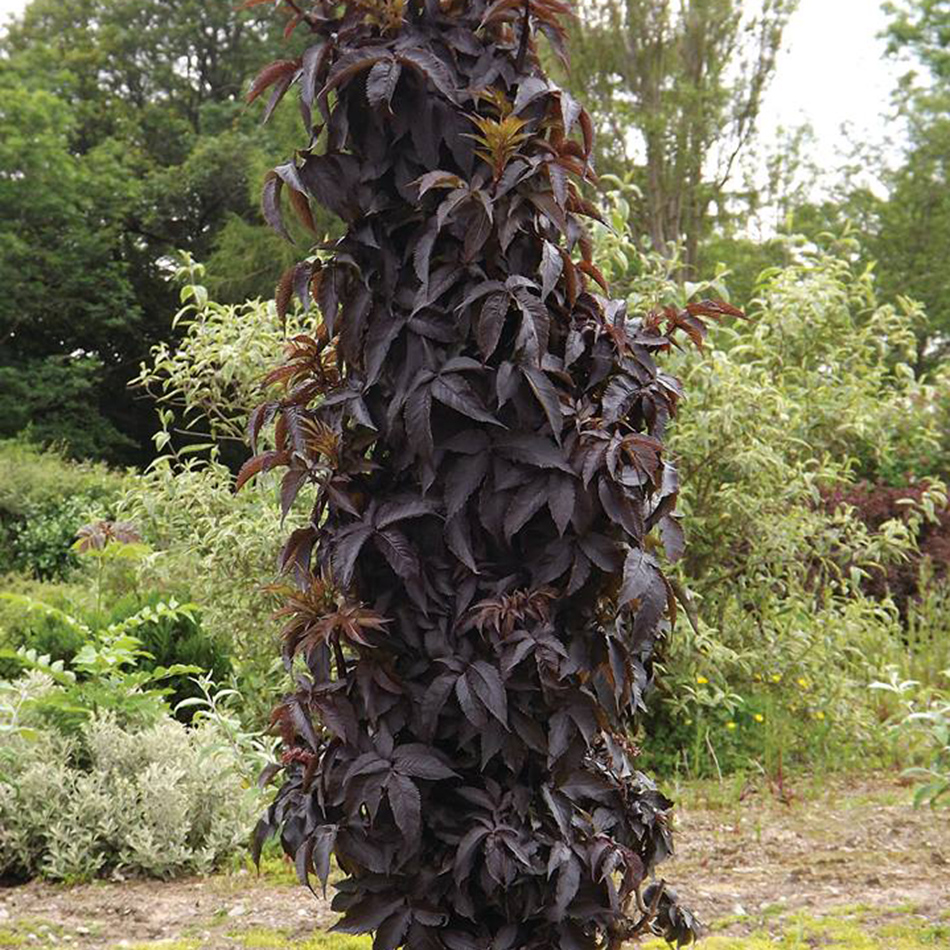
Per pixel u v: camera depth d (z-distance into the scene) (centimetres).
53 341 2395
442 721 233
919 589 920
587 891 245
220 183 2419
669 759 629
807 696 669
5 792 473
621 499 225
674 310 251
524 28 228
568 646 233
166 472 642
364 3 226
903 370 735
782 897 423
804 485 659
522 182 223
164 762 500
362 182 227
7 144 2095
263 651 608
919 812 547
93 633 640
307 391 244
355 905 237
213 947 367
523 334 218
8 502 1370
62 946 373
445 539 225
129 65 2720
